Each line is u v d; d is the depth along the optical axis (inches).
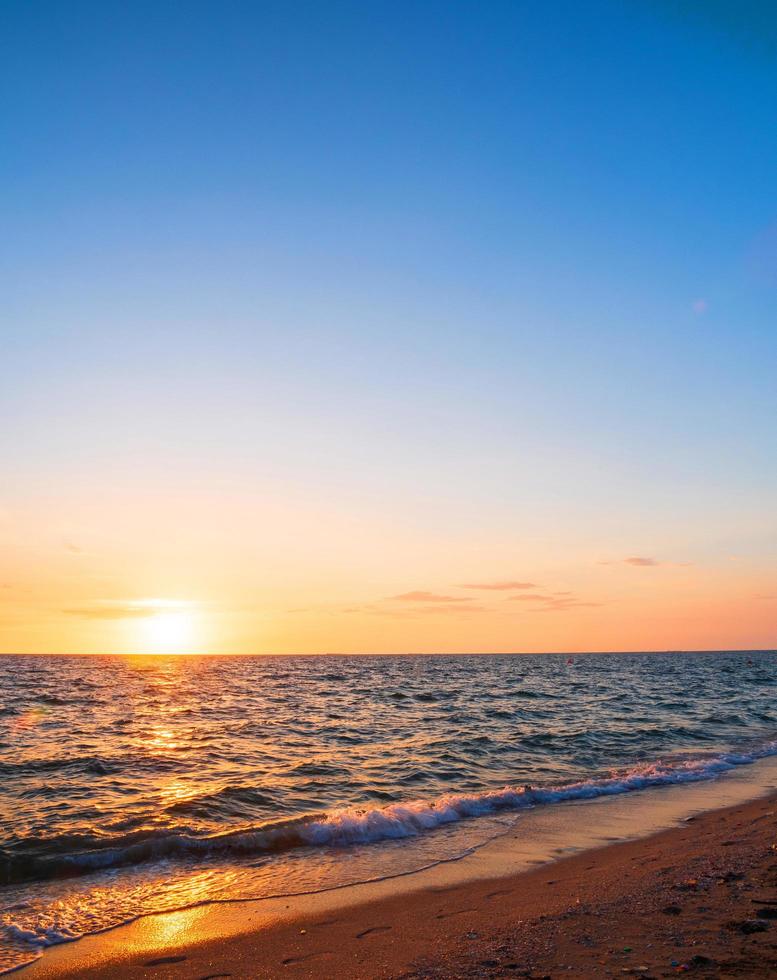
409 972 286.7
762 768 867.4
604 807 646.5
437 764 868.6
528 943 311.6
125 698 2124.8
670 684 3026.6
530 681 3398.1
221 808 616.4
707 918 328.5
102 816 585.3
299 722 1391.5
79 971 304.2
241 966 305.1
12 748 988.6
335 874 444.8
